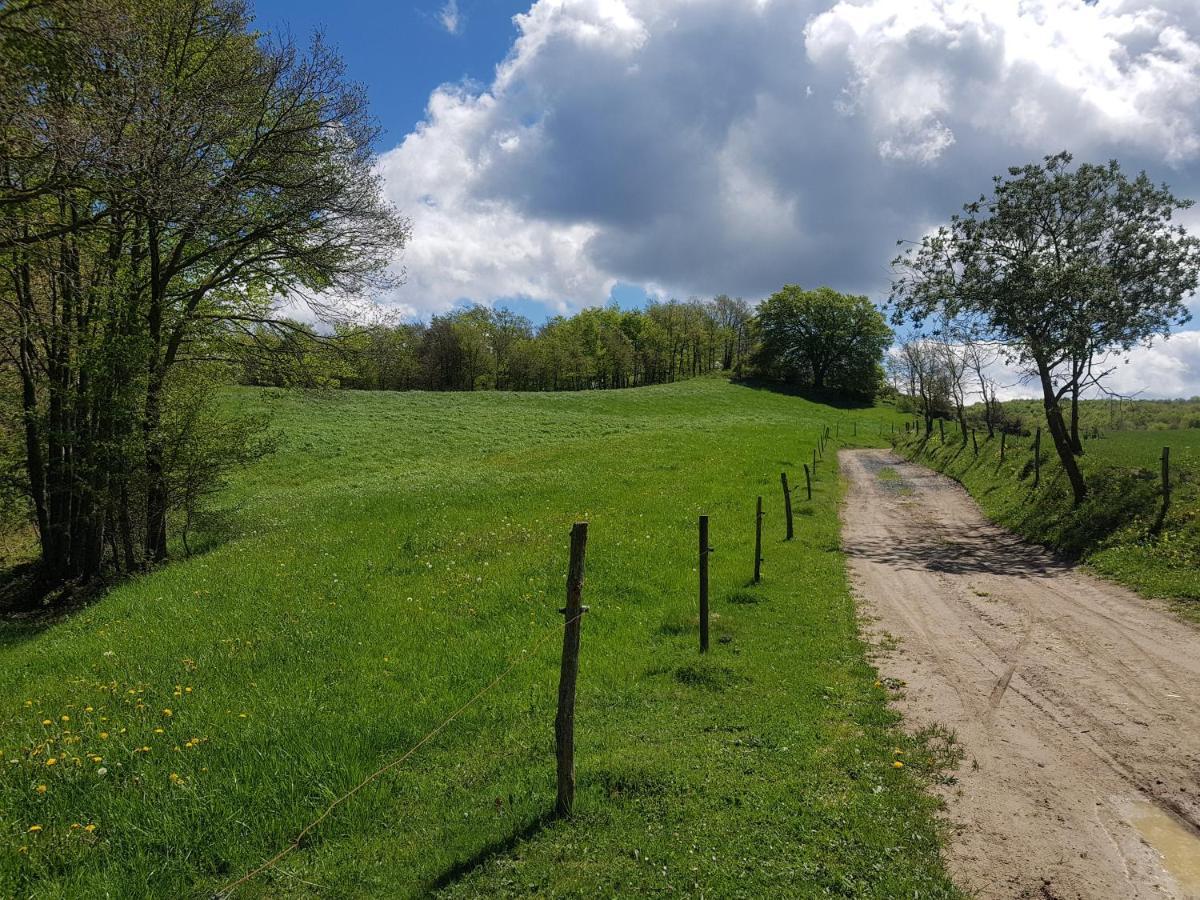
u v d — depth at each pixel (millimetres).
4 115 10430
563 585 13391
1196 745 6980
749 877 5047
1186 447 23141
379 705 8258
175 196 15492
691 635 10953
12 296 17391
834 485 31438
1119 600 12578
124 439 18547
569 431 53906
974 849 5344
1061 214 21375
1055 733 7355
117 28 11680
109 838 5668
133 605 14273
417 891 5098
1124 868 5094
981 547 18516
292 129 19828
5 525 21594
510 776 6672
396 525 20594
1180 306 20234
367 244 21391
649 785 6316
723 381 109312
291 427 48844
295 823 5898
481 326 103688
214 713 8000
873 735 7340
